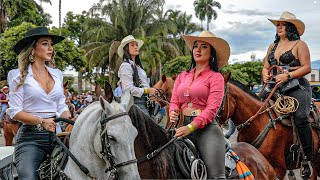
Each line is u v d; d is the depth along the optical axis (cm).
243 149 496
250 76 4441
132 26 3900
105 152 328
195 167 402
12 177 380
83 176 358
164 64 4128
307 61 625
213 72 421
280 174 621
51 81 396
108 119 326
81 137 356
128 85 560
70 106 926
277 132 607
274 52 660
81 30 4566
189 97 420
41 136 380
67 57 1912
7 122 1005
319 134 654
